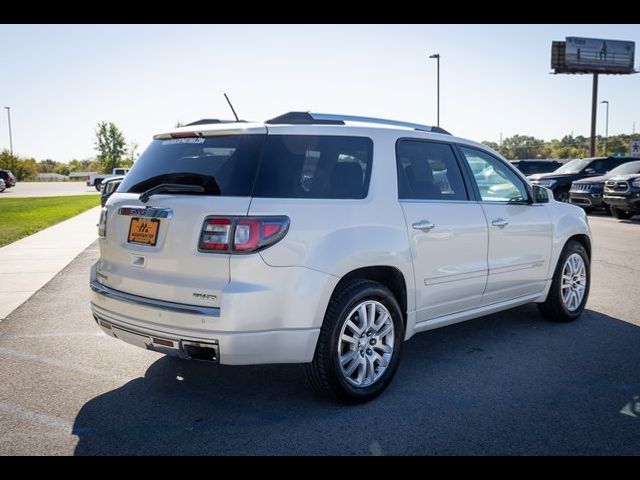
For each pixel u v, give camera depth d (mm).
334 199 3541
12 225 15445
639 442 3117
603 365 4355
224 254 3154
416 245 3934
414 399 3730
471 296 4520
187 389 3938
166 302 3328
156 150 3799
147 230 3449
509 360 4488
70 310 6230
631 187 14781
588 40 38906
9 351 4793
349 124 3846
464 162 4594
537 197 5133
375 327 3727
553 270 5363
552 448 3051
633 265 8664
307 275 3297
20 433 3268
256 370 4309
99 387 3984
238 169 3316
